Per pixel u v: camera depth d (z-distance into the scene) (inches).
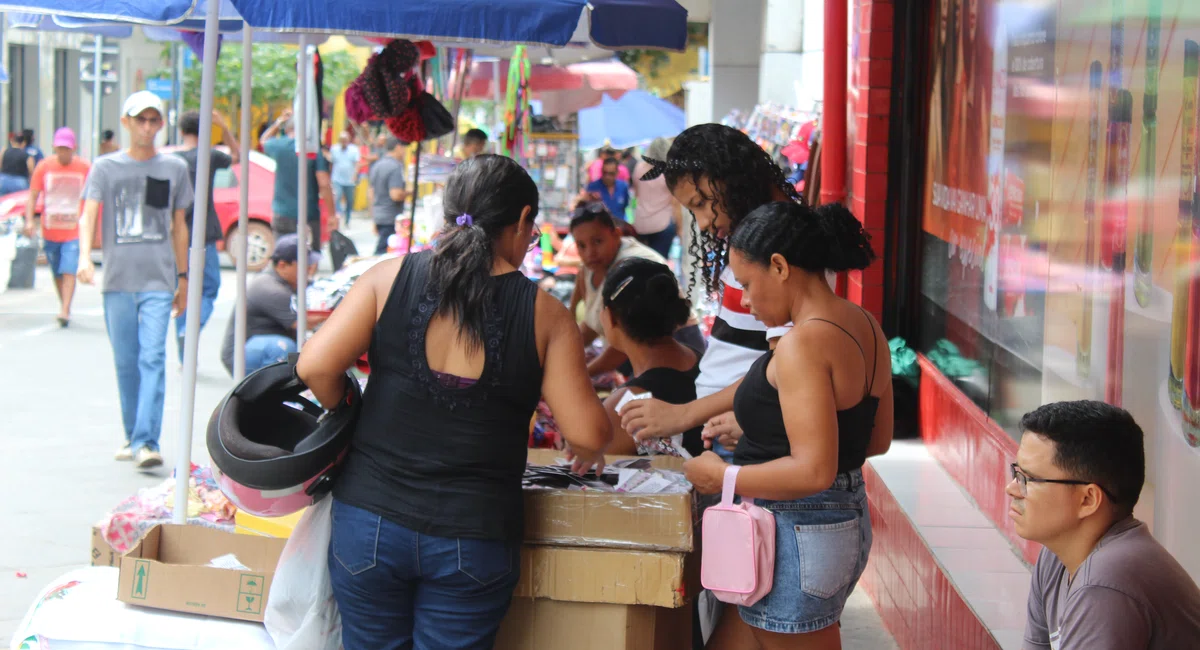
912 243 254.4
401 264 115.6
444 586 113.5
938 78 237.3
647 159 145.6
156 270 287.7
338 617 122.2
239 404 125.0
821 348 113.4
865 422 119.5
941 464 223.9
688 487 128.6
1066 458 97.7
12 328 485.7
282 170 535.5
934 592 169.2
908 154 252.1
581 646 123.1
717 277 146.8
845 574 120.1
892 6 249.1
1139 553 95.7
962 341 215.8
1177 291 128.3
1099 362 151.9
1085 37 157.2
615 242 226.4
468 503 112.3
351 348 115.0
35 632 125.7
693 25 775.7
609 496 121.0
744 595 118.0
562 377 115.4
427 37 150.5
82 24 241.1
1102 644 93.4
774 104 379.9
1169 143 130.3
